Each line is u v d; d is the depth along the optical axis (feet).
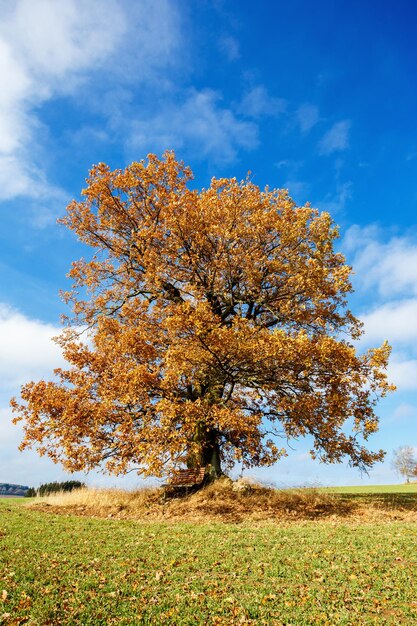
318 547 35.45
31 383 64.64
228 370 60.75
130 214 78.02
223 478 67.05
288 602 24.76
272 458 62.23
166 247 71.51
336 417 58.90
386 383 56.90
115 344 63.36
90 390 64.39
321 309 70.13
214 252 70.85
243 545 36.70
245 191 71.20
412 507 58.65
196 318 55.31
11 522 46.65
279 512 55.01
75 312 79.66
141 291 79.51
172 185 78.07
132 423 61.52
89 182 77.20
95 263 79.56
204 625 22.20
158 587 26.66
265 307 72.38
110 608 23.50
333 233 69.72
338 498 64.49
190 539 39.01
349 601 25.11
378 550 34.30
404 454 199.62
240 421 55.06
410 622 22.54
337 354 55.83
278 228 65.57
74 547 35.45
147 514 55.93
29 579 26.99
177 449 55.52
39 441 61.93
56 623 21.63
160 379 62.03
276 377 61.21
